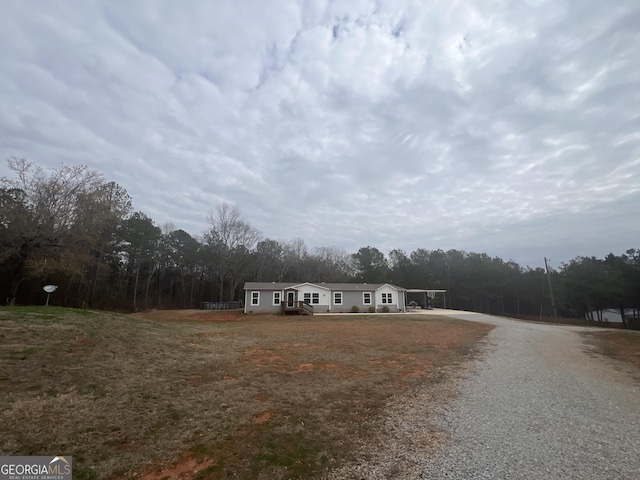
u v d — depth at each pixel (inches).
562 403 244.7
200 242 2034.9
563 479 137.2
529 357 432.8
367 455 158.2
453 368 358.3
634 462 152.9
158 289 1932.8
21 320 351.3
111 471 136.6
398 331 678.5
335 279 2199.8
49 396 207.6
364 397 249.8
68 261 770.2
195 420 195.5
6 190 729.0
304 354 410.6
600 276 1411.2
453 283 2153.1
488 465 149.1
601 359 429.7
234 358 374.0
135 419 190.1
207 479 134.3
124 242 1583.4
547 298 1822.1
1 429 162.1
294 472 141.1
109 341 347.9
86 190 792.9
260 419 201.6
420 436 181.8
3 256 714.2
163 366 309.3
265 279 2057.1
